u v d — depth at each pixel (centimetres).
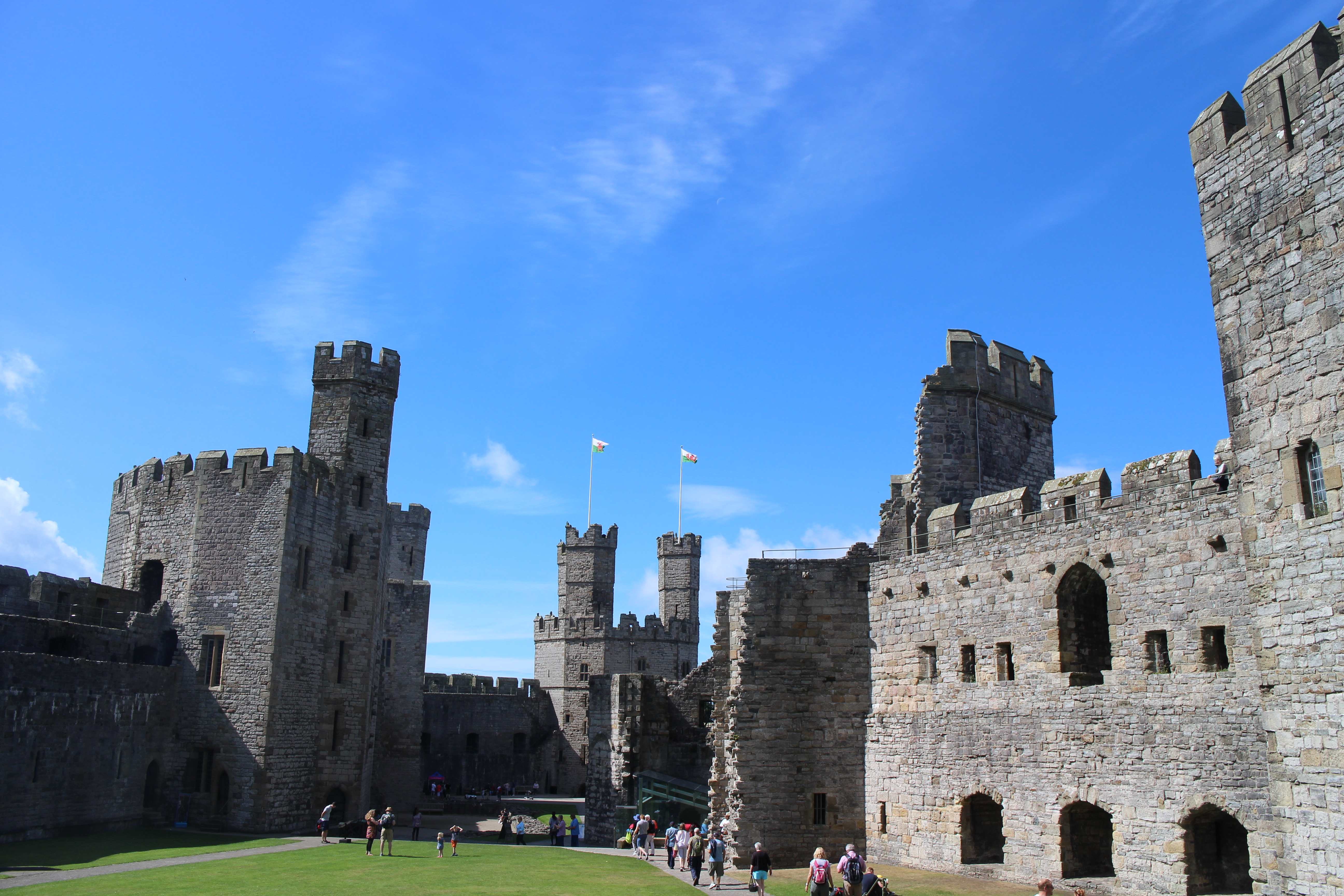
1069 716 3331
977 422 4366
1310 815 2320
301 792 5656
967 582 3822
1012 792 3509
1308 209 2452
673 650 11200
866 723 4228
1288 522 2436
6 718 4488
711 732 5828
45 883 3572
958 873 3659
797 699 4272
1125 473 3266
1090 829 3403
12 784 4506
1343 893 2222
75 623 5281
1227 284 2669
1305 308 2439
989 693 3653
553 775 10531
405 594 8669
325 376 6462
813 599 4353
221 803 5438
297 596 5750
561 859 4634
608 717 6450
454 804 8231
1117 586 3234
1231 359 2638
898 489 4522
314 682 5841
